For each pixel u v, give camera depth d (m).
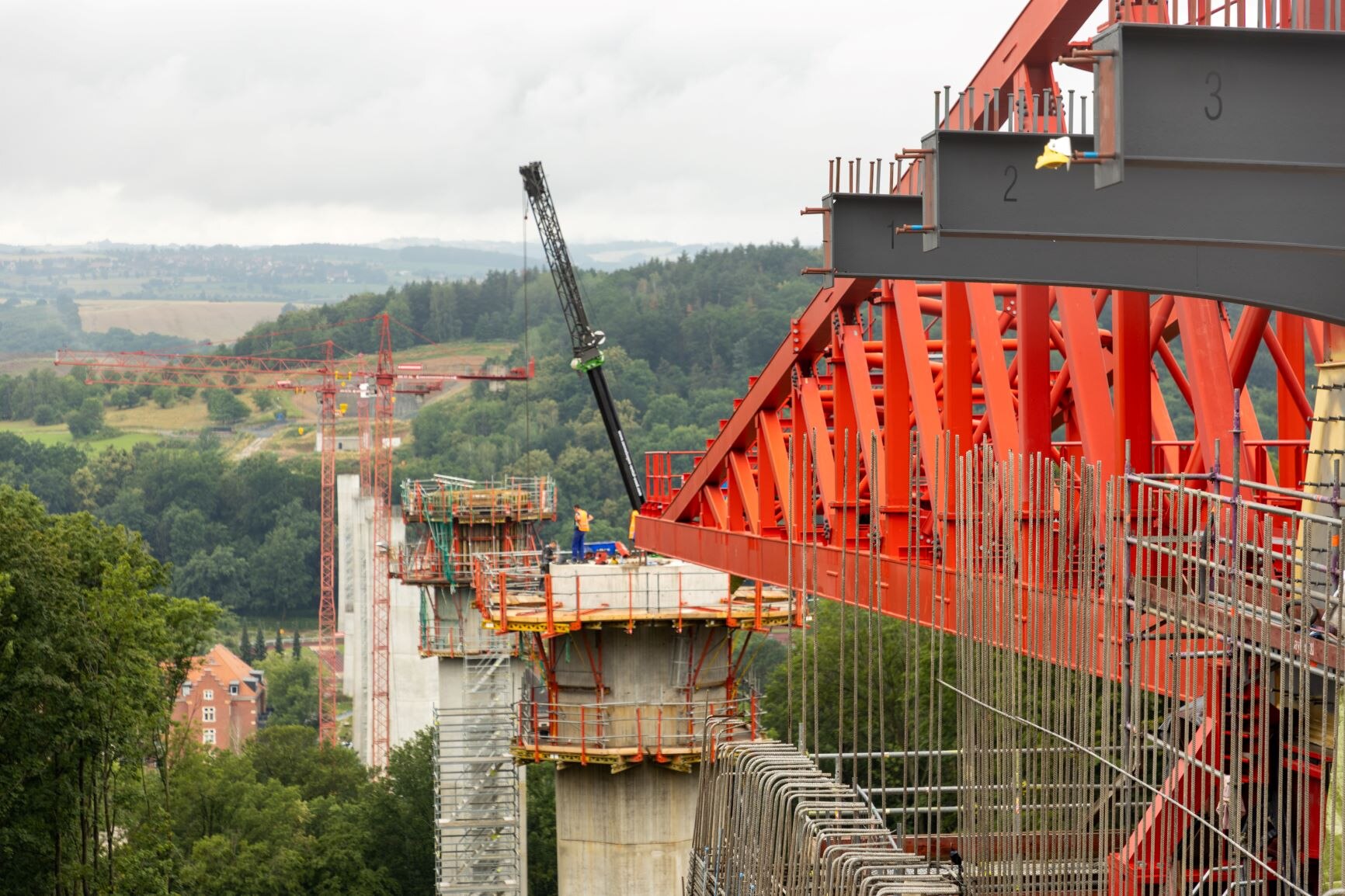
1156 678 39.34
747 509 86.12
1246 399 62.84
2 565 105.44
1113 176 29.45
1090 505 38.78
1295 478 57.22
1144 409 47.53
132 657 117.69
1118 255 39.72
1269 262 37.97
